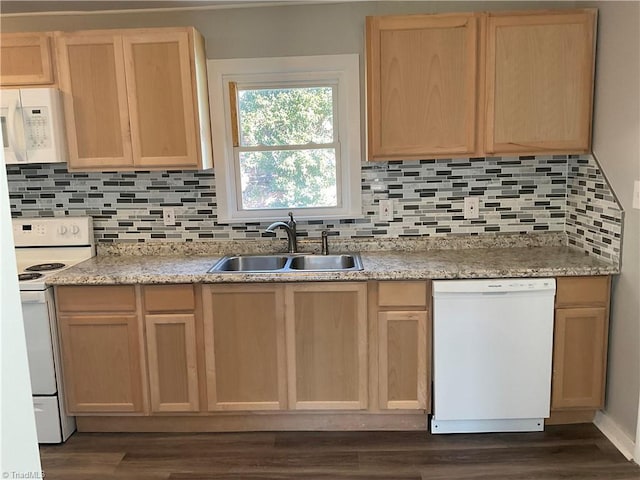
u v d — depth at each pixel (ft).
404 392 8.88
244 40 9.84
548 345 8.57
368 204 10.28
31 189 10.39
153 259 10.03
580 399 8.80
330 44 9.82
